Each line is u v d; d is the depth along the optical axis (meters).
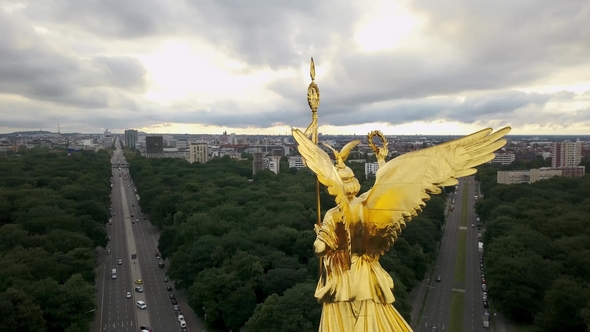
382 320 30.31
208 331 123.00
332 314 30.41
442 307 137.12
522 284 125.88
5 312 101.31
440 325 125.19
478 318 129.38
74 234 166.75
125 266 180.25
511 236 152.38
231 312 119.44
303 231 165.38
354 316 30.08
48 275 129.38
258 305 107.00
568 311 109.31
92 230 191.25
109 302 144.25
